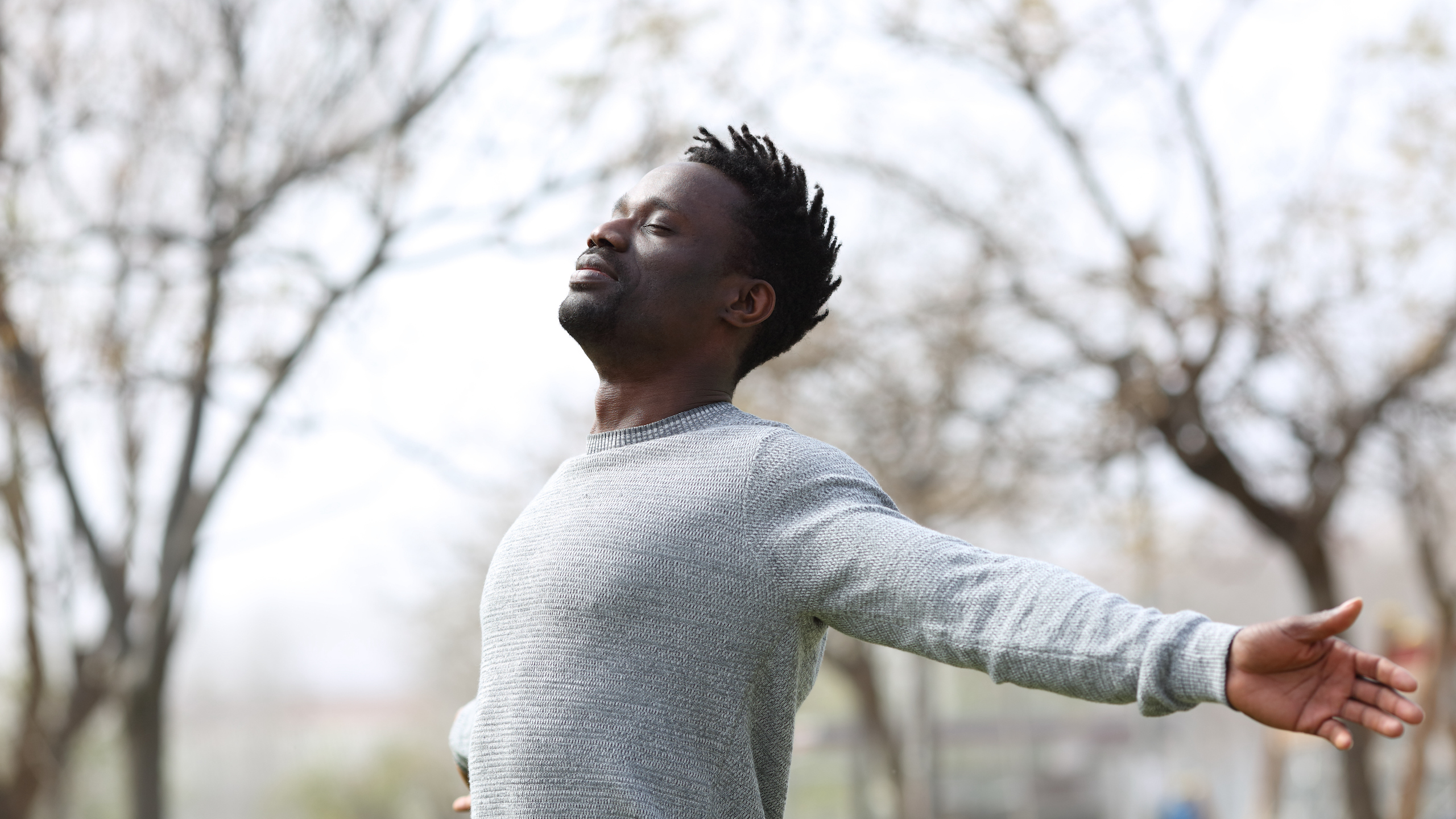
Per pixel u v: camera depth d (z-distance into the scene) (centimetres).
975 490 1295
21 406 905
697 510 188
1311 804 1598
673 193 213
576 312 209
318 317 887
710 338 211
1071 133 1082
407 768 4694
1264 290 1034
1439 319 1016
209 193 931
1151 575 1360
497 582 200
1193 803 1894
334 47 911
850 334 1217
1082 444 1150
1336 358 1021
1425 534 1070
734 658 184
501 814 189
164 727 991
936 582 171
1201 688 153
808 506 186
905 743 2148
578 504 198
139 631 1043
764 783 190
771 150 218
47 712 1095
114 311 897
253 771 5966
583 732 183
